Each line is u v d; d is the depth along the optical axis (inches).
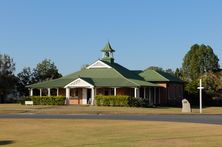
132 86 2615.7
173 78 3248.0
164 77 3063.5
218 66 4926.2
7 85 3718.0
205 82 3341.5
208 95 3277.6
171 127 1067.3
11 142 791.7
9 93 3873.0
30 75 4067.4
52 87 2723.9
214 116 1642.5
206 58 4913.9
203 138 826.8
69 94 2684.5
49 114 1743.4
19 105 2559.1
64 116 1572.3
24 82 4025.6
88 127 1079.0
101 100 2495.1
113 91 2738.7
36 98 2625.5
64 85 2694.4
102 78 2741.1
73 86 2630.4
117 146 729.6
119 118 1446.9
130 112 1877.5
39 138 848.3
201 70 4916.3
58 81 2785.4
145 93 2849.4
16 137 868.0
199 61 4901.6
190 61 4948.3
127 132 949.8
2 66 3735.2
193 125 1122.0
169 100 3095.5
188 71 4958.2
